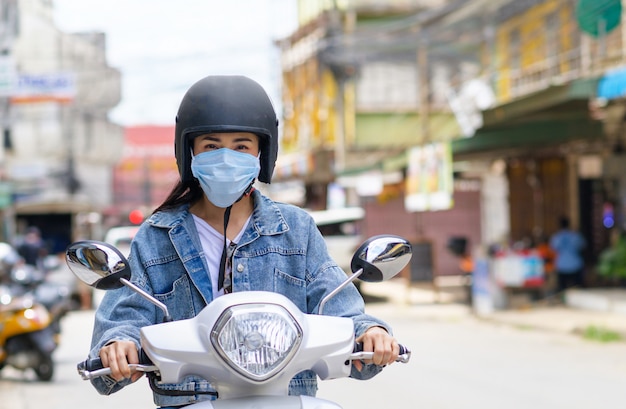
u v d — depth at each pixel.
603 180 19.08
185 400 2.99
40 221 34.50
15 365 10.36
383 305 20.56
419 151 20.02
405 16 27.50
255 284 3.12
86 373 2.68
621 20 14.44
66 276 20.05
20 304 10.41
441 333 14.83
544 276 17.73
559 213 19.78
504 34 23.28
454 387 9.34
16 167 36.59
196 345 2.56
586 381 9.64
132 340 2.77
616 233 18.64
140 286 3.06
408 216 27.75
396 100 28.30
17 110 32.53
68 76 21.94
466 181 27.38
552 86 13.59
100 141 42.66
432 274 20.59
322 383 9.79
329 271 3.16
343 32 27.27
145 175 52.97
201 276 3.10
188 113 2.99
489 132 17.56
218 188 2.94
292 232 3.19
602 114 15.90
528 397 8.70
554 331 14.49
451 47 27.25
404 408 8.18
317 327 2.69
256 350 2.51
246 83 3.04
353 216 20.83
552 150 19.55
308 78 31.09
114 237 21.03
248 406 2.62
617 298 16.09
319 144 29.41
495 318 16.33
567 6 18.83
